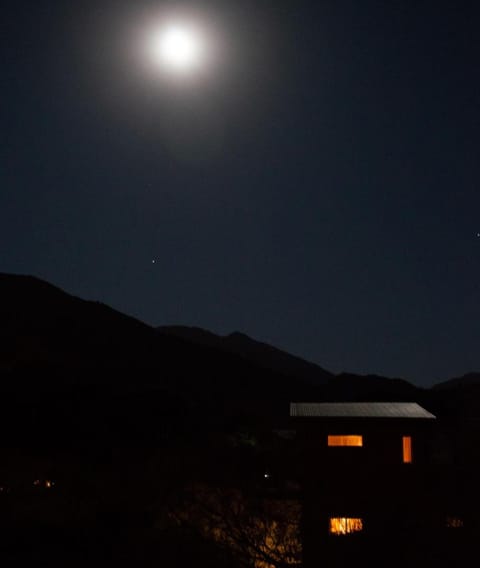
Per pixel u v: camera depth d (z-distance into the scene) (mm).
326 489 19500
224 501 9039
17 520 20453
